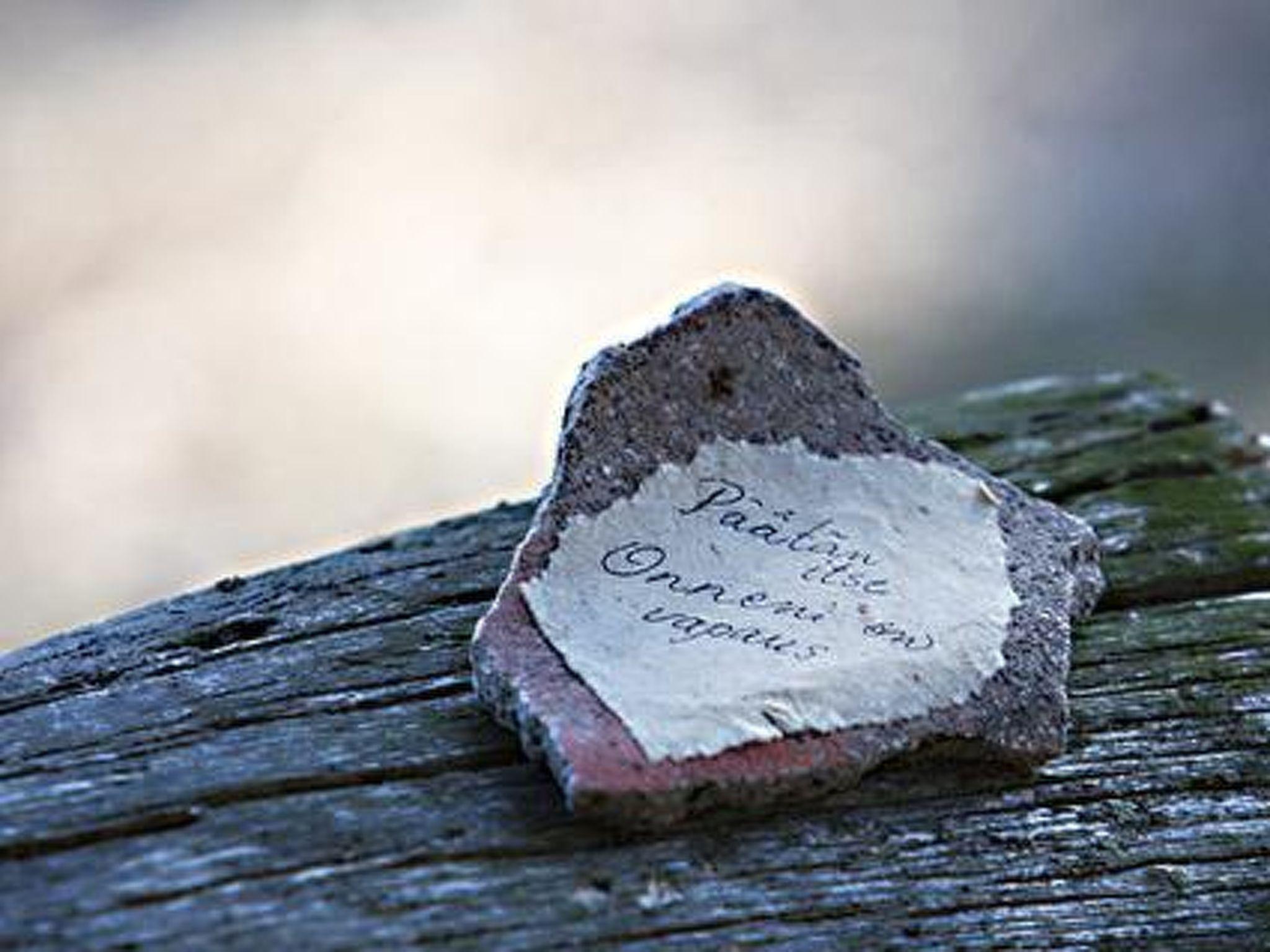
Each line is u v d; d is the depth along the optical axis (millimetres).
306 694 413
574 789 381
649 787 383
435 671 418
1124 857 402
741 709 394
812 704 397
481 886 381
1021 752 406
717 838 392
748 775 389
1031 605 422
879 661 405
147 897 374
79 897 374
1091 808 407
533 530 414
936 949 387
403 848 384
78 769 395
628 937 379
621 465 421
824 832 396
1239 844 406
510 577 410
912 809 402
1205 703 427
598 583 410
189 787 391
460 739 403
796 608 410
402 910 377
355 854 383
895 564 422
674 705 393
